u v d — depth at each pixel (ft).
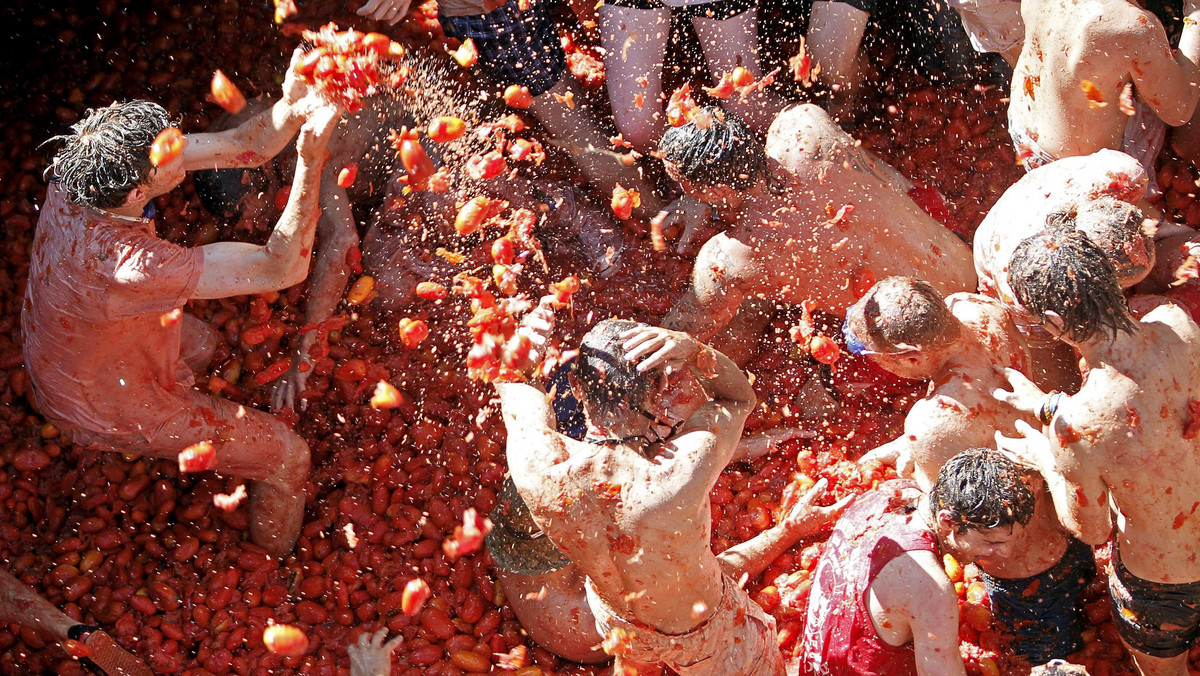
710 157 12.30
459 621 13.56
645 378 9.75
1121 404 9.77
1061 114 13.24
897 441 12.28
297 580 14.05
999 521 10.14
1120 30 12.23
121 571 13.92
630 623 10.84
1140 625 11.05
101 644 12.46
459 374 15.40
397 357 15.61
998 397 11.32
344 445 15.17
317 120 10.26
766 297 13.82
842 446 14.24
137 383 12.28
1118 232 10.91
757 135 16.74
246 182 16.15
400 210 15.75
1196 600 10.67
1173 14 14.67
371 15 14.98
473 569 14.01
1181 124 13.30
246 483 14.73
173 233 16.53
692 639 10.78
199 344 14.94
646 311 15.84
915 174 16.71
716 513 14.12
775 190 12.91
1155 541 10.28
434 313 15.83
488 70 16.22
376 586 13.92
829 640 10.98
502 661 13.16
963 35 16.61
